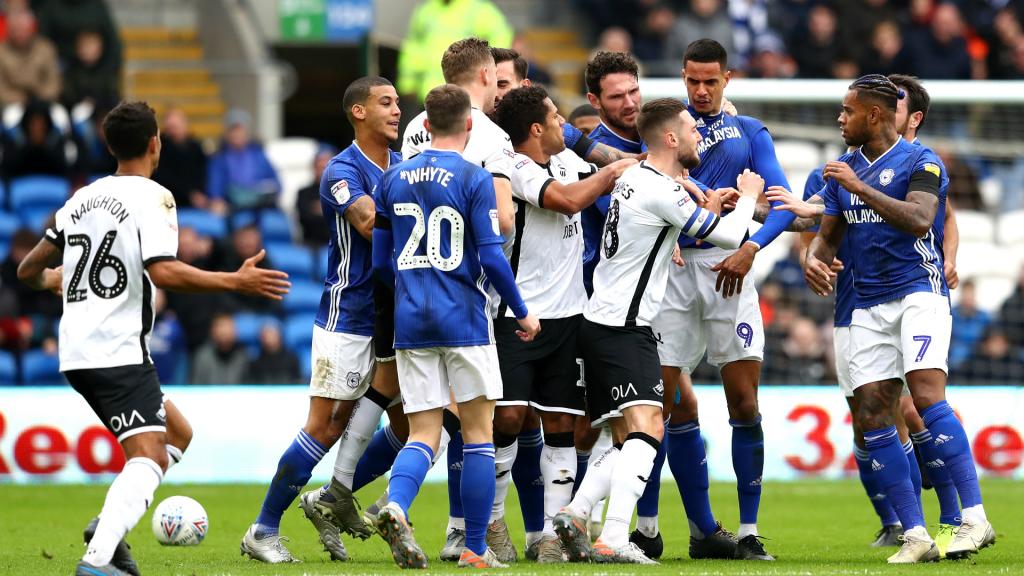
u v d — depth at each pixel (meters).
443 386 23.11
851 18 61.12
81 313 20.77
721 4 62.38
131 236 20.69
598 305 24.48
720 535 26.95
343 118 75.19
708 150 27.36
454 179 22.75
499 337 25.03
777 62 59.91
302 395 47.38
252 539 25.62
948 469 25.30
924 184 25.28
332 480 26.27
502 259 22.38
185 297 50.41
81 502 40.06
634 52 62.41
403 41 67.38
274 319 54.06
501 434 25.17
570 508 24.03
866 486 29.42
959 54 60.50
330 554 26.33
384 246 23.67
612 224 24.53
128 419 20.56
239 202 56.59
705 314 26.98
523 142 24.95
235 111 67.00
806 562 25.23
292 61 72.00
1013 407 47.38
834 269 26.89
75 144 57.47
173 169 55.59
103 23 60.31
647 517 27.06
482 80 25.55
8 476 45.81
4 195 57.09
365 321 25.97
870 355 25.77
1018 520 34.97
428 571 22.05
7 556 26.56
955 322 53.47
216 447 46.91
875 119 25.73
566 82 70.38
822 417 47.72
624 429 24.89
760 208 27.27
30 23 59.31
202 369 49.88
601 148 26.95
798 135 54.22
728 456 47.31
